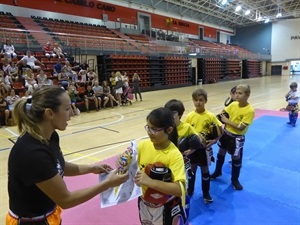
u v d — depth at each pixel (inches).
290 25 1200.8
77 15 655.8
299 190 114.7
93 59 525.3
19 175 42.1
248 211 99.1
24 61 360.8
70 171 56.3
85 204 104.2
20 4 548.4
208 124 102.0
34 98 44.8
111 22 740.7
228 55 997.8
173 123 57.7
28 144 42.5
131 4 789.9
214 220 94.0
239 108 110.2
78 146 192.9
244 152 163.8
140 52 633.0
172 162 56.6
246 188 117.3
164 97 489.7
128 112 337.1
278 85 700.7
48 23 564.4
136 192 58.5
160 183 51.8
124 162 55.4
